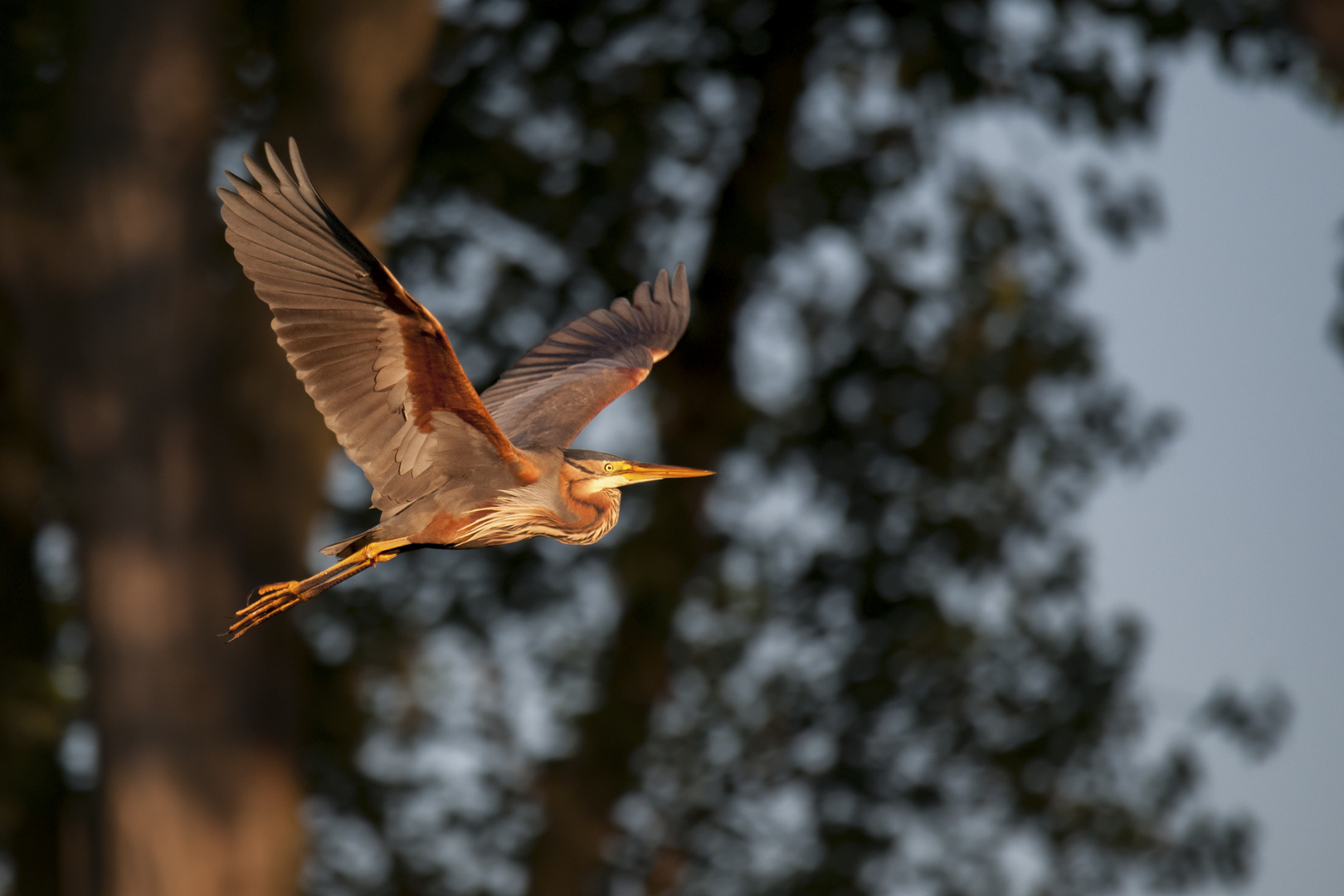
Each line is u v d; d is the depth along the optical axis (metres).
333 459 12.56
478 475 6.11
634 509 17.05
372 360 5.46
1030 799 19.23
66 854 15.46
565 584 17.17
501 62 15.80
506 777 18.38
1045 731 19.16
